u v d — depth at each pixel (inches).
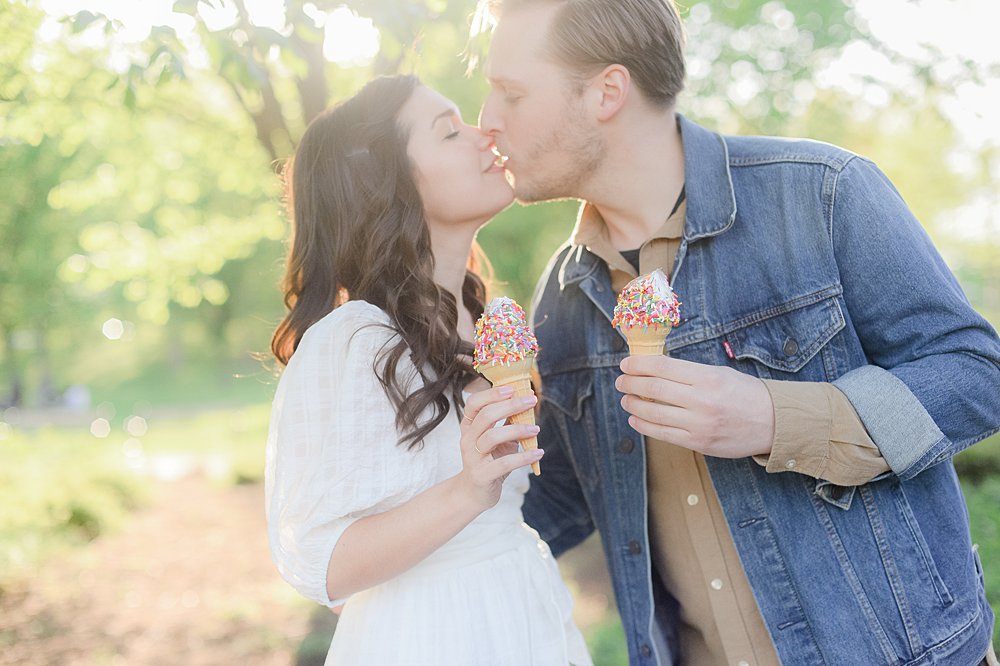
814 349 82.4
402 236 85.8
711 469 86.1
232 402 1245.1
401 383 77.9
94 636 261.4
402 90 89.7
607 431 93.6
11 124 274.5
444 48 253.4
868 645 81.1
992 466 285.1
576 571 280.7
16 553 325.7
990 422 77.4
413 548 70.3
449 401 81.3
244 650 243.4
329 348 78.1
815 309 82.6
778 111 304.5
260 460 580.1
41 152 393.7
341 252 88.3
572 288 97.3
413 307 82.1
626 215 91.5
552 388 99.3
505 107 88.7
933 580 81.5
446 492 70.2
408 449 75.7
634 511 91.7
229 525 417.1
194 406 1209.4
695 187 87.0
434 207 89.4
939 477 85.5
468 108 294.2
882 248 79.4
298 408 76.3
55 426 955.3
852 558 81.9
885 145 496.4
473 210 89.2
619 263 91.1
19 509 363.3
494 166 91.3
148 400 1318.9
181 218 405.4
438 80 284.0
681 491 89.3
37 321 916.6
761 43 301.7
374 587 81.0
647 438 91.1
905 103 292.2
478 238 406.0
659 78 86.5
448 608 78.7
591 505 98.7
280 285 102.7
